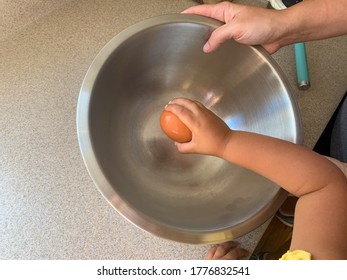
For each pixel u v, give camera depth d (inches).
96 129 24.6
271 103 27.1
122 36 25.0
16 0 30.8
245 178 27.1
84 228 26.5
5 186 27.4
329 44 33.6
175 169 29.6
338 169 22.5
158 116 30.9
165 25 25.6
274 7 34.4
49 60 31.7
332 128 33.3
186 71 29.9
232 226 23.0
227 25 25.3
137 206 23.1
